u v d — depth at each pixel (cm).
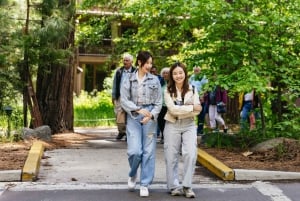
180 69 784
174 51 1877
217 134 1298
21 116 1581
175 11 1236
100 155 1166
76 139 1522
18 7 1490
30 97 1526
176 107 770
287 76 1253
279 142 1136
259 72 1195
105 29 1934
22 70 1503
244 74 1149
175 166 796
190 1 1174
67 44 1639
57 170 978
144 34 1745
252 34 1210
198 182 896
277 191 827
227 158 1084
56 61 1512
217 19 1189
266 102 1338
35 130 1401
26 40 1452
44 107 1647
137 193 801
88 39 1952
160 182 888
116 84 1262
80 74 3791
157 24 1641
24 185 849
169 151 789
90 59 3588
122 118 789
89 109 2711
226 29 1219
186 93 786
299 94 1252
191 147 776
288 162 1030
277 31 1248
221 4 1163
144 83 779
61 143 1397
